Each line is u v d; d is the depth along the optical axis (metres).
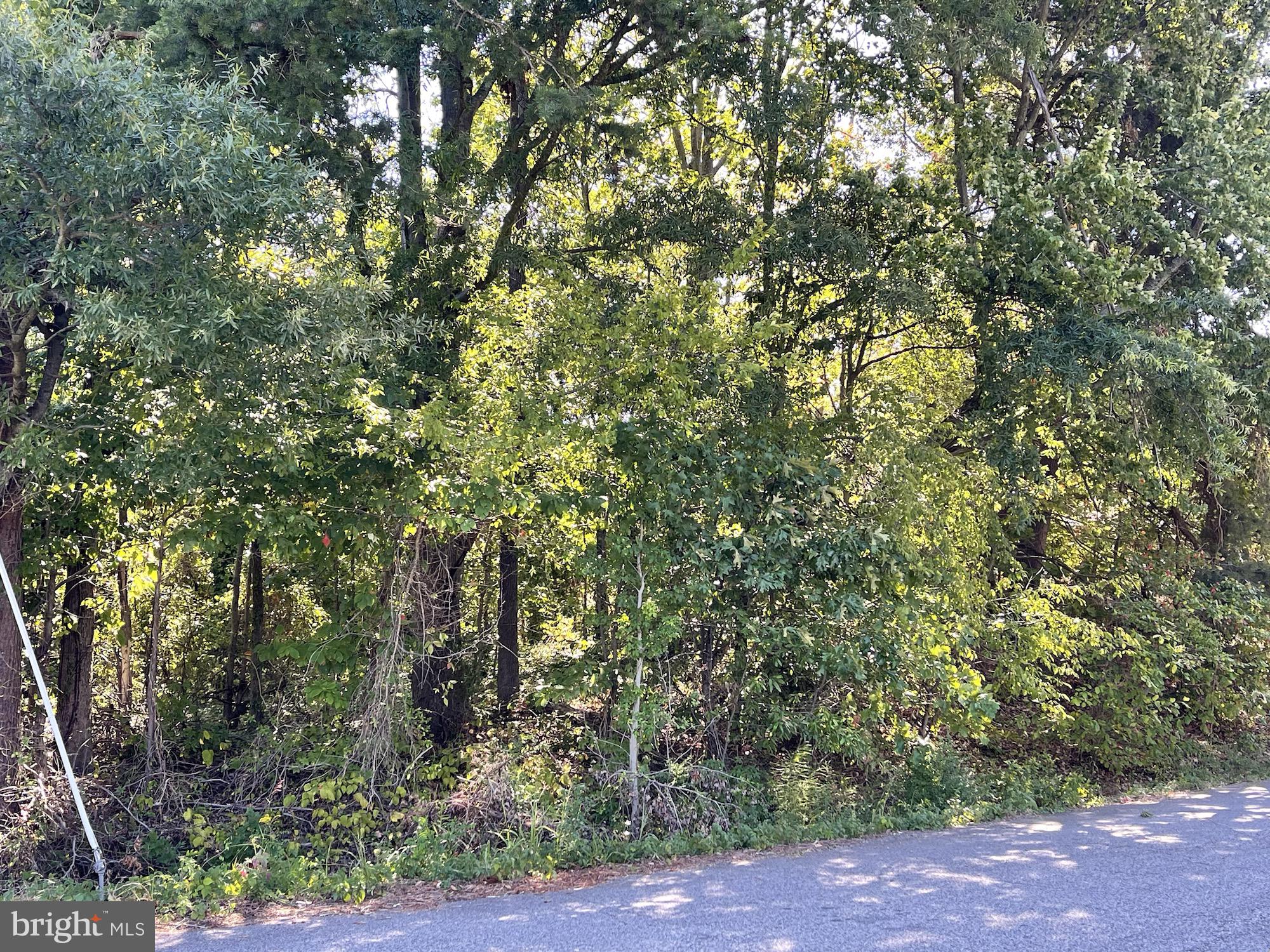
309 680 11.01
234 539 9.88
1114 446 13.77
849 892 6.48
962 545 12.48
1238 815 9.81
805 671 11.16
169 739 11.55
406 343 9.77
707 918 5.95
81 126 6.91
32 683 10.76
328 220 9.61
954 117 13.29
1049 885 6.43
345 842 9.39
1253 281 13.11
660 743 11.01
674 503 10.55
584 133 12.17
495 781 9.48
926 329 14.07
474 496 9.78
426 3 10.52
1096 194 12.14
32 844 8.62
